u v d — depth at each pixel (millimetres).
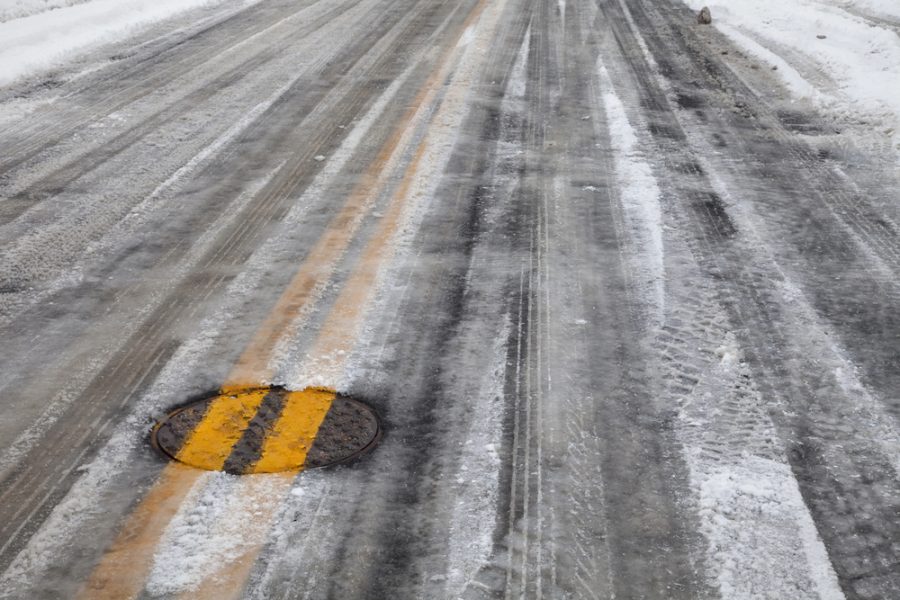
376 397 5539
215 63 14922
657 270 7414
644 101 12805
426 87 13242
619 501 4617
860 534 4422
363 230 8188
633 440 5137
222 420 5289
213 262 7527
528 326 6449
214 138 10969
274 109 12195
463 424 5266
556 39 16781
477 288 7047
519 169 9891
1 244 7875
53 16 18250
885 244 8141
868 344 6316
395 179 9523
